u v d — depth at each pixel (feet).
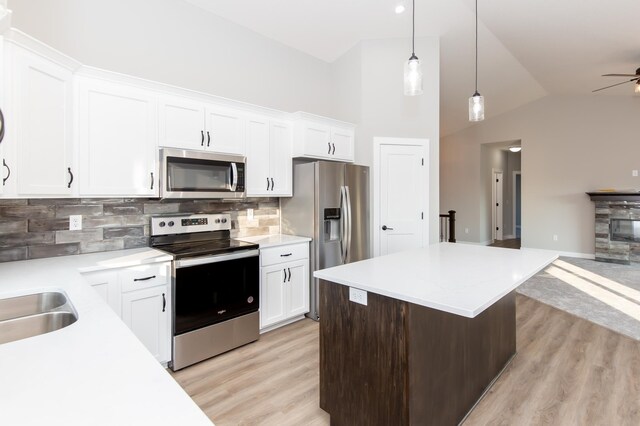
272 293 10.34
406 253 8.28
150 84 8.29
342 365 5.97
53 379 2.47
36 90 6.10
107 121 7.67
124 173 7.95
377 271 6.33
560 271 18.45
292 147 11.97
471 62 16.40
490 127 25.68
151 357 2.87
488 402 7.04
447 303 4.43
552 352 9.23
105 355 2.88
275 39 12.85
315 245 11.39
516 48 15.07
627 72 17.28
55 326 4.51
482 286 5.25
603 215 20.61
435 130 13.89
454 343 6.15
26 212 7.53
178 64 10.19
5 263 7.13
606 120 21.16
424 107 13.85
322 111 14.78
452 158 28.09
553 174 22.97
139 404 2.16
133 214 9.12
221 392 7.32
